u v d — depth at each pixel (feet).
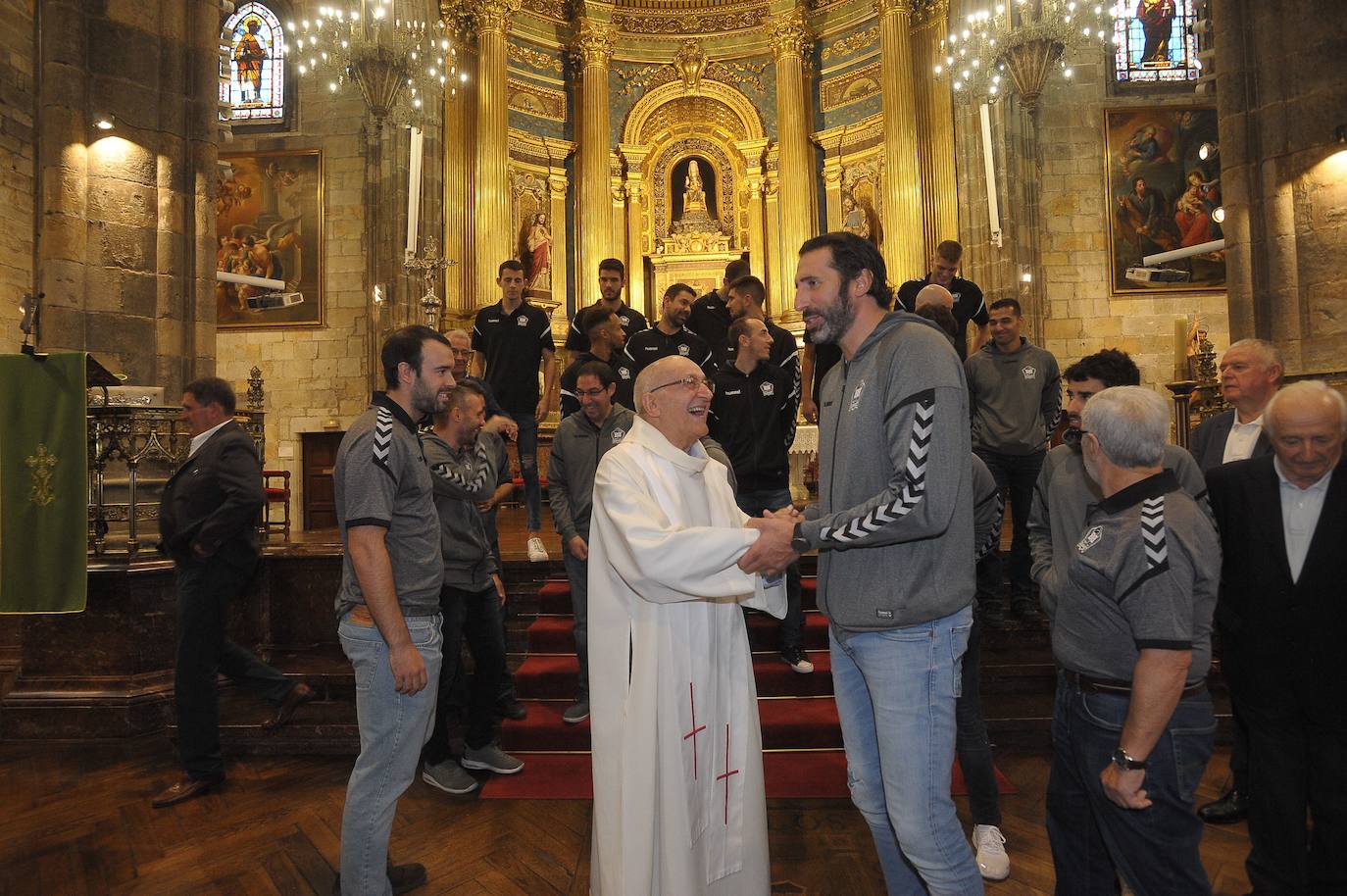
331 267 45.93
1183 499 7.03
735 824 8.52
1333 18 19.63
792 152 51.03
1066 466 8.79
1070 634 7.63
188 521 13.65
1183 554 6.72
